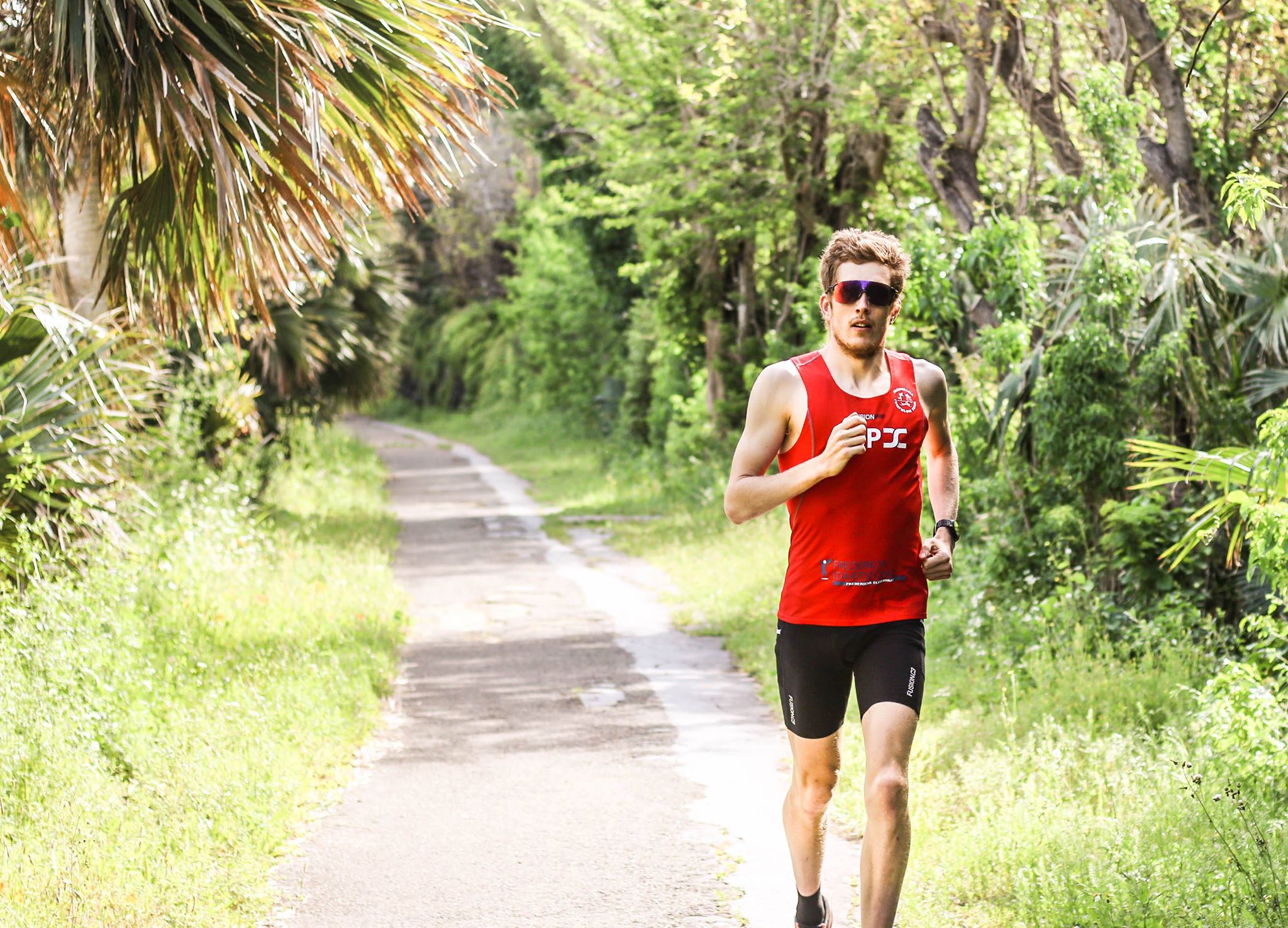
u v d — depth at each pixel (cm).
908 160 1695
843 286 356
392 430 5784
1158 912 411
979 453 941
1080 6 1027
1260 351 850
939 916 438
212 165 544
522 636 1131
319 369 1817
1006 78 1095
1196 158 963
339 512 2198
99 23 503
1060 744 601
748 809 607
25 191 722
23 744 539
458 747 741
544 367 4547
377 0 544
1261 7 889
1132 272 832
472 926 459
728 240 2008
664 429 2919
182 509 1155
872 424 357
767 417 365
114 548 776
